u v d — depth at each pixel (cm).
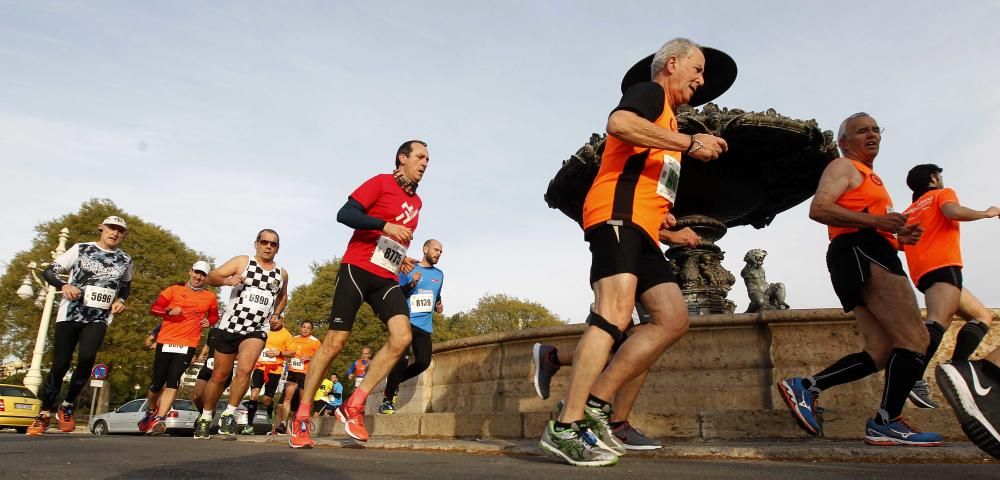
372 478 197
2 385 1909
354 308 436
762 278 952
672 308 282
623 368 280
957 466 260
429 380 842
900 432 346
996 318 567
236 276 635
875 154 396
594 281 281
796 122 724
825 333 548
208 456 287
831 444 395
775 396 543
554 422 269
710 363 570
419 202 479
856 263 364
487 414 554
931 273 423
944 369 249
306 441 413
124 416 1526
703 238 852
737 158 770
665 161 292
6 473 199
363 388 433
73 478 187
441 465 256
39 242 3297
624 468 248
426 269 743
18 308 3091
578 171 786
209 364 816
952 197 420
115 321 3041
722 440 449
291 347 1069
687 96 323
